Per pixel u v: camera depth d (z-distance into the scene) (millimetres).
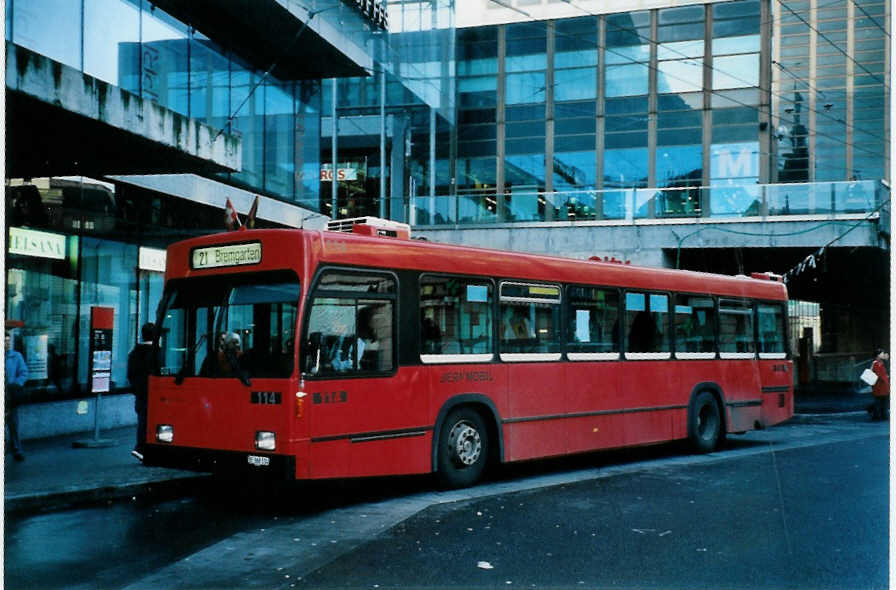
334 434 9039
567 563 6875
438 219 27469
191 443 9469
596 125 32781
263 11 17344
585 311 12430
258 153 19844
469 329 10703
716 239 24938
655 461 13430
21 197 14133
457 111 34062
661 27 32281
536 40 33656
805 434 18469
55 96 10344
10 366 11766
